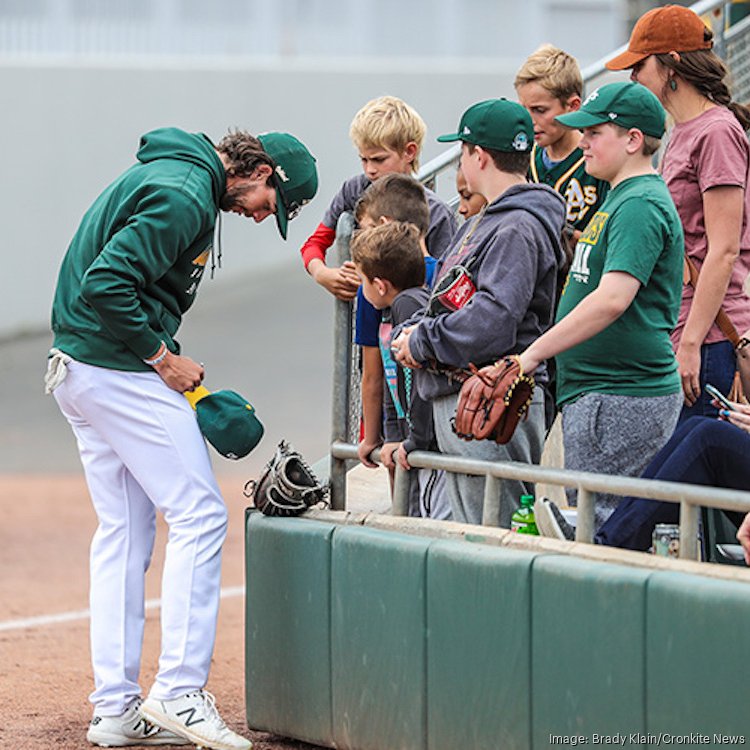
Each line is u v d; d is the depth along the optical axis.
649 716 13.23
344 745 16.48
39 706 20.38
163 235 16.31
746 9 27.12
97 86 71.31
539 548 14.57
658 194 15.22
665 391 15.66
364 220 17.28
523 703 14.35
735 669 12.55
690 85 17.94
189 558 16.88
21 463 46.16
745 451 14.87
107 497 17.75
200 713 16.61
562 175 19.28
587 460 15.70
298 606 16.97
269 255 77.81
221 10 78.25
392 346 15.77
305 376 56.62
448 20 81.44
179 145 16.97
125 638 17.66
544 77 18.89
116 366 16.95
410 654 15.52
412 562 15.45
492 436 15.02
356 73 77.38
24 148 69.94
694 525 13.62
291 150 17.27
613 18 81.44
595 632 13.64
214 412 17.14
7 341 68.25
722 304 17.98
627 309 15.37
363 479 20.08
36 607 28.30
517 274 15.19
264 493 17.31
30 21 73.75
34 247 70.06
